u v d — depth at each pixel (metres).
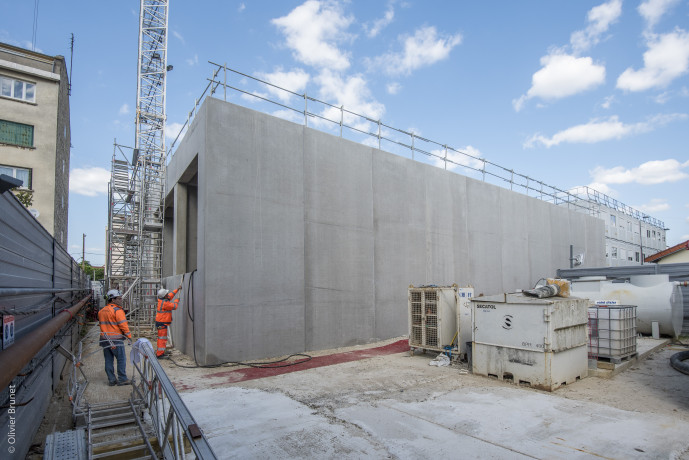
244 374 8.16
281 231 10.31
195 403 6.19
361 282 12.06
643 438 4.76
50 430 5.05
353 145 12.41
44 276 5.60
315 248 11.08
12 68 17.77
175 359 9.75
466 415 5.59
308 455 4.37
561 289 7.88
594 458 4.25
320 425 5.24
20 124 18.09
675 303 11.95
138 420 5.00
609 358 8.49
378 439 4.78
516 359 7.29
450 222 15.65
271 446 4.61
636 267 15.91
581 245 25.14
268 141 10.35
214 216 9.20
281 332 10.02
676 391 6.78
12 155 17.73
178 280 11.73
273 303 9.95
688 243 23.47
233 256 9.40
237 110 9.86
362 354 10.40
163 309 9.91
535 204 21.12
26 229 4.36
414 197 14.24
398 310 13.14
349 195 12.08
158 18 31.11
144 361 5.48
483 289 16.89
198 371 8.44
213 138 9.37
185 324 10.65
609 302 12.30
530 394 6.62
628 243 44.81
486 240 17.44
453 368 8.61
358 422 5.34
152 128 30.14
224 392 6.80
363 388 7.03
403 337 13.05
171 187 14.00
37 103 18.50
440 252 15.02
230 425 5.27
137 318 14.06
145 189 17.00
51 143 18.61
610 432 4.95
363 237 12.31
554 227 22.56
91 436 4.47
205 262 8.98
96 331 15.70
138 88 29.97
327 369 8.59
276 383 7.41
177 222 13.01
